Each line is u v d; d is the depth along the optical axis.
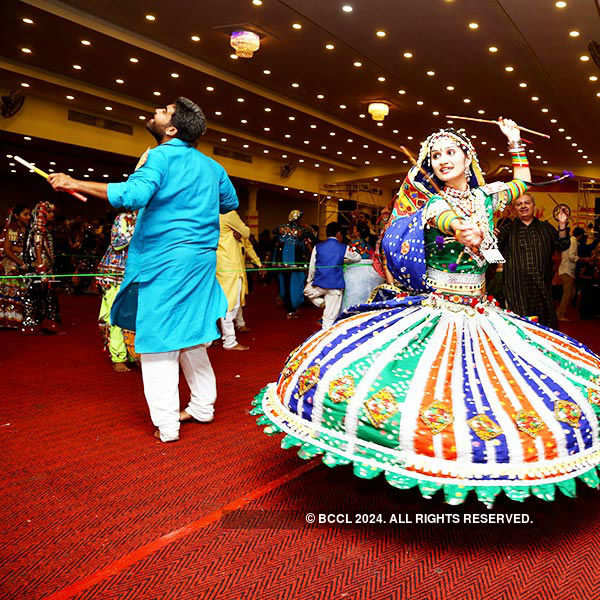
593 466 1.75
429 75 12.32
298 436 1.93
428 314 2.15
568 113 14.62
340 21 9.73
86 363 4.81
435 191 2.35
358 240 6.46
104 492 2.20
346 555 1.74
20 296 6.76
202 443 2.79
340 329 2.17
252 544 1.81
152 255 2.69
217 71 12.60
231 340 5.73
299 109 15.08
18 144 15.78
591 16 9.09
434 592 1.55
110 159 18.00
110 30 10.37
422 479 1.67
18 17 9.70
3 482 2.28
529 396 1.82
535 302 4.10
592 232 17.84
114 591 1.54
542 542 1.83
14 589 1.55
